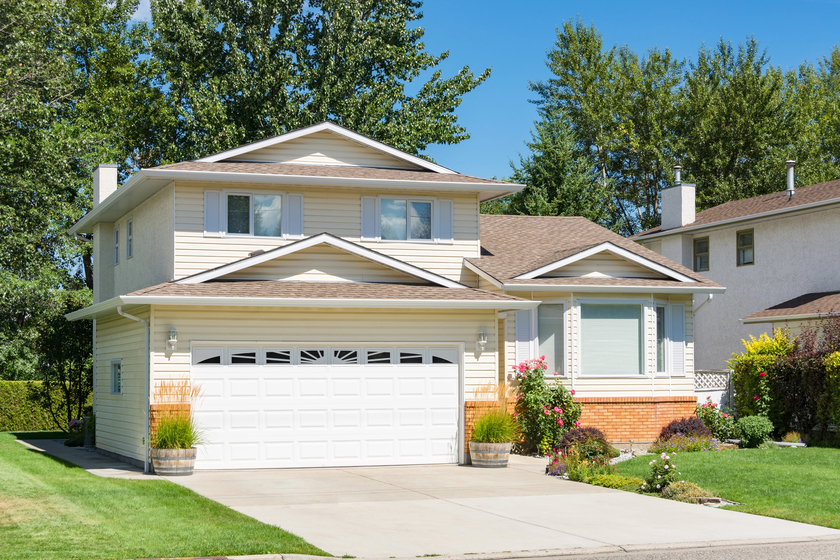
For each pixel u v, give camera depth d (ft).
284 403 61.11
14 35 93.30
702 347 110.22
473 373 65.05
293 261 66.74
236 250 69.97
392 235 75.46
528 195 144.25
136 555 31.99
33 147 95.40
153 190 73.41
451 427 64.59
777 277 99.19
